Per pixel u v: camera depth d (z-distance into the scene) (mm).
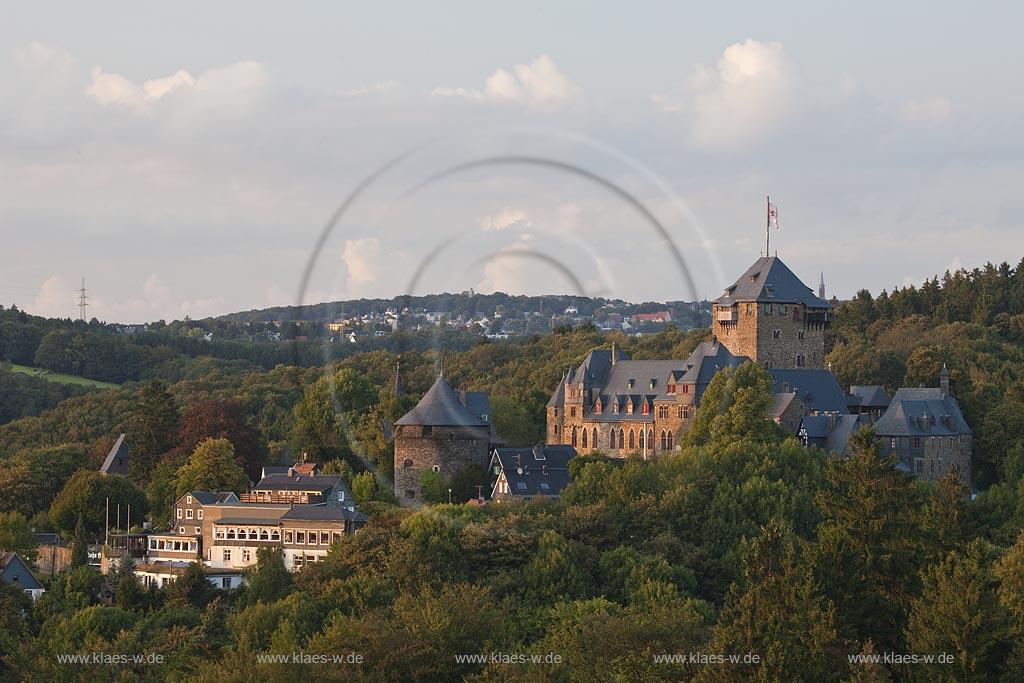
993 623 100000
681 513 168625
